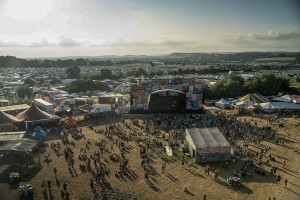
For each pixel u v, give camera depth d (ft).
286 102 230.27
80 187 98.17
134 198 90.58
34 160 121.49
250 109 219.00
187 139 136.56
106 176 107.34
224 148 123.03
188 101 213.25
